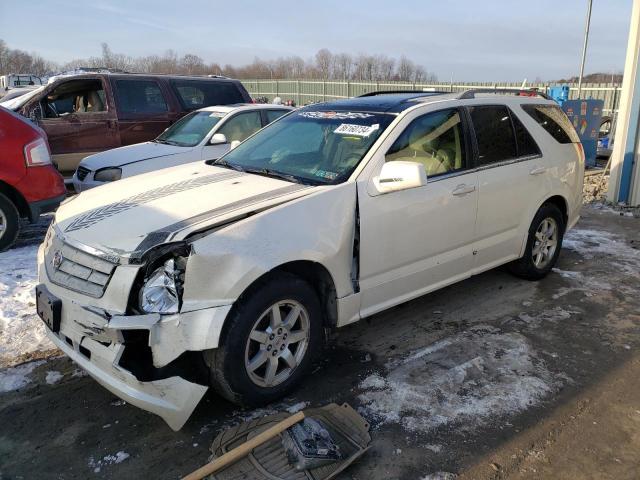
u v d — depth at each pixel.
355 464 2.76
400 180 3.45
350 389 3.43
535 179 4.84
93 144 8.99
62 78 8.91
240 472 2.58
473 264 4.46
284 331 3.18
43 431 3.03
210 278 2.79
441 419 3.13
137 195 3.54
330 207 3.37
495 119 4.61
